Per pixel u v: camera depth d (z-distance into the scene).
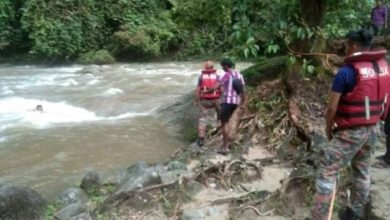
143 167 6.93
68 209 5.58
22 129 10.41
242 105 8.09
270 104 8.56
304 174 5.54
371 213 4.22
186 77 17.00
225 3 8.17
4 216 5.30
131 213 5.36
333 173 3.94
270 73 10.08
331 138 3.95
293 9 6.88
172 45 24.20
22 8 22.23
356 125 3.74
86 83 15.95
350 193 4.50
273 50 6.50
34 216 5.52
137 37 22.45
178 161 7.34
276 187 5.97
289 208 5.07
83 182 6.66
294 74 8.77
